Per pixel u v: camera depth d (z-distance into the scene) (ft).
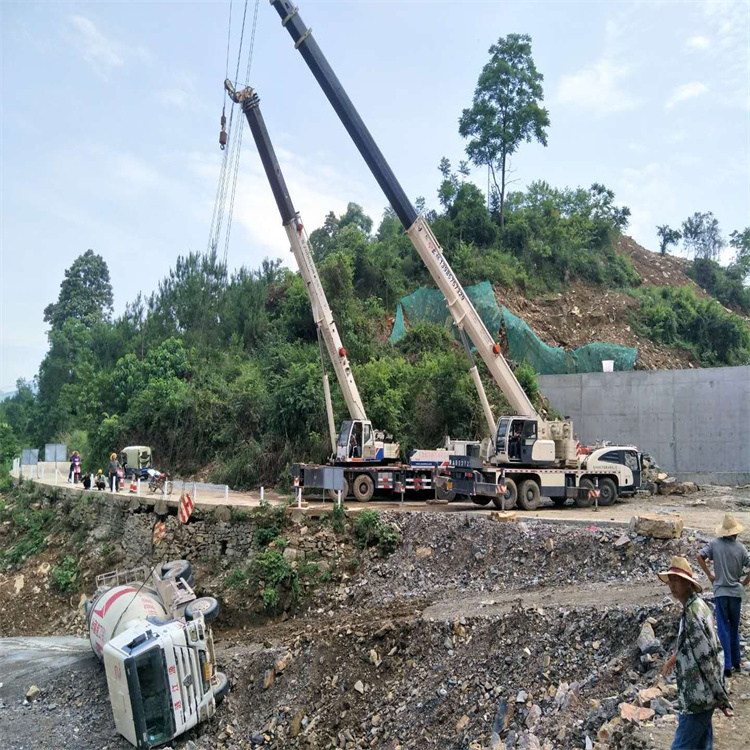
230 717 45.14
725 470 105.29
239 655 51.72
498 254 159.43
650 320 155.63
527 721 33.22
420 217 74.38
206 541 72.84
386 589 59.26
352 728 40.83
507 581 53.98
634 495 91.15
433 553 61.00
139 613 51.72
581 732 28.60
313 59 72.84
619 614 38.06
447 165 189.37
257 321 153.69
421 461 87.04
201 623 45.29
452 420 108.58
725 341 155.53
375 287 151.43
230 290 171.22
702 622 19.38
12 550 97.81
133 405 130.82
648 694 28.14
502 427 75.05
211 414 120.57
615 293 164.35
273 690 46.47
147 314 176.65
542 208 188.14
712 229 250.78
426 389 111.45
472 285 141.49
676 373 109.91
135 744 41.70
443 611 48.03
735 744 22.94
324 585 62.44
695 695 19.03
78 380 185.06
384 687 43.16
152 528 78.38
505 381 76.54
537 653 38.78
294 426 107.04
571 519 58.90
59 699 51.37
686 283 206.39
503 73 173.37
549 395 118.62
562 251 167.32
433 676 41.39
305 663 47.09
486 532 60.03
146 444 125.08
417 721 38.29
